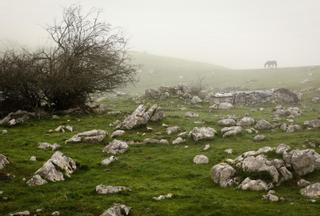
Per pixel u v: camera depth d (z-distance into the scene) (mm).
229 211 14172
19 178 17719
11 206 14680
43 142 24453
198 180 17969
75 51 35719
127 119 29094
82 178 18188
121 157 21766
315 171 17922
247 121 29750
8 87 34656
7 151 22047
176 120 31500
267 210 14141
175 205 14812
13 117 32375
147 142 24531
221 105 41656
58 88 34750
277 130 28047
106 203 14938
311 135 25453
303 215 13648
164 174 18891
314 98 52750
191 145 24328
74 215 13883
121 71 37469
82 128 29266
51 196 15695
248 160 17672
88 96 38500
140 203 15016
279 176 17125
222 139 25438
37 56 35781
